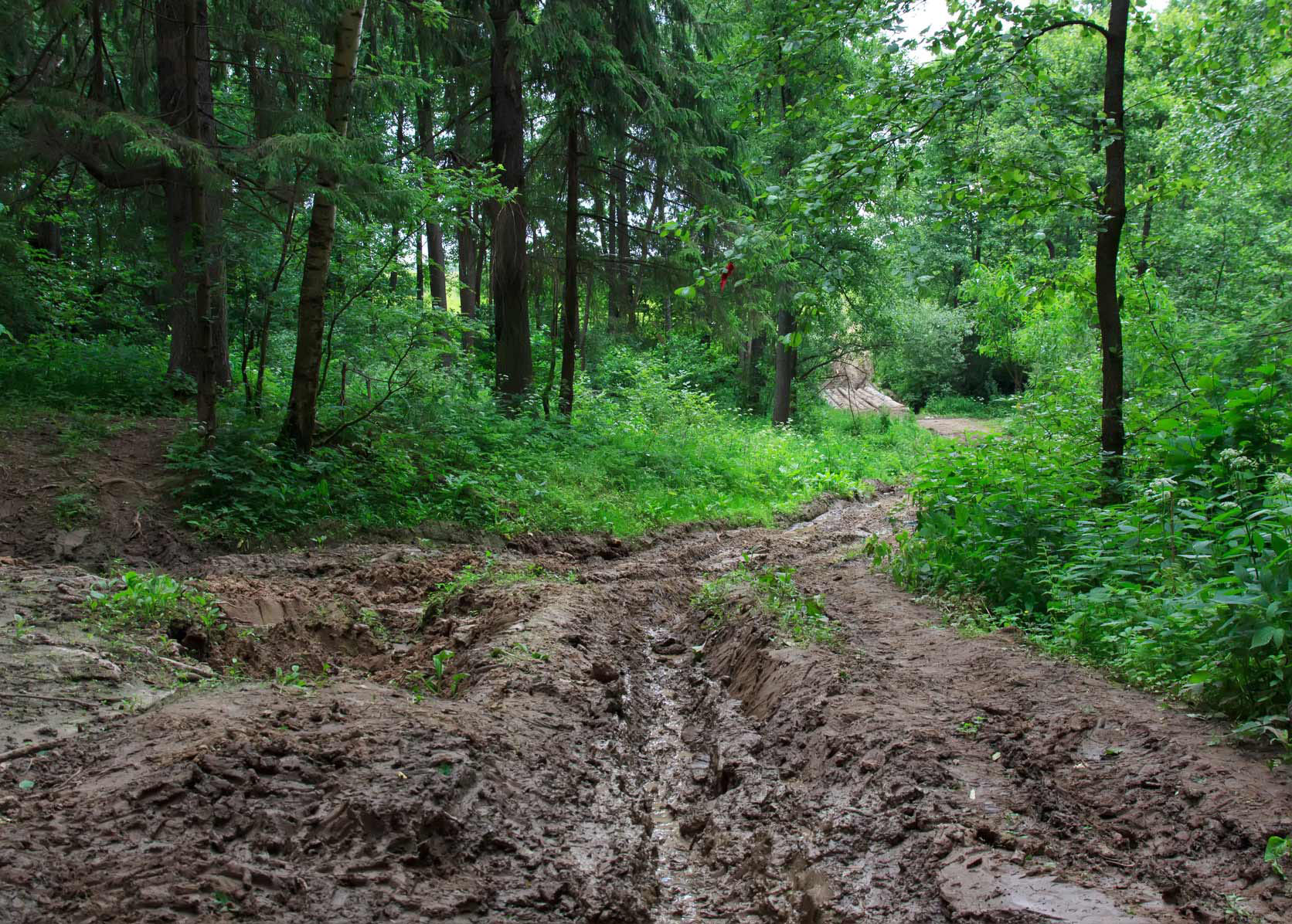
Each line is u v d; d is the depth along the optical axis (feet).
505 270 53.01
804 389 98.17
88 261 54.85
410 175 36.35
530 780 14.92
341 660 22.03
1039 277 37.11
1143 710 16.28
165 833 11.25
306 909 10.37
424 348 47.93
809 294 30.27
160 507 31.55
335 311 42.93
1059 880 11.23
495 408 50.19
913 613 25.23
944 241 131.85
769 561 37.65
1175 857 11.75
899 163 28.91
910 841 12.79
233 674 18.95
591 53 46.57
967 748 15.51
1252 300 45.50
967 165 28.43
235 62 42.98
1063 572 23.68
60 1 34.35
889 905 11.65
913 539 30.89
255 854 11.16
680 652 26.58
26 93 32.32
